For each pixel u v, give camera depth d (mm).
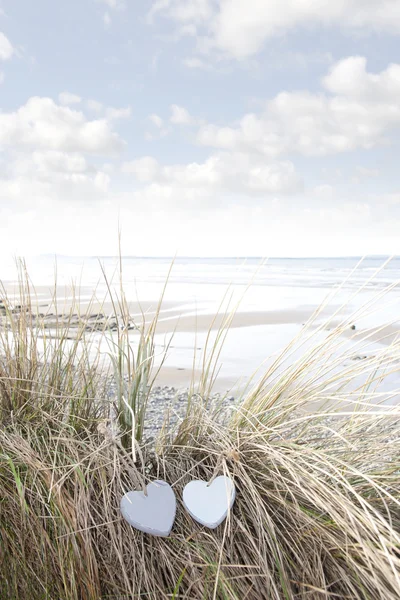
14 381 1953
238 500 1580
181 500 1626
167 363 7086
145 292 20984
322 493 1460
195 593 1445
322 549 1439
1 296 2189
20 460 1627
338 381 1940
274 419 1865
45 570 1450
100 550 1515
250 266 53906
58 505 1457
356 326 9820
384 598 1243
